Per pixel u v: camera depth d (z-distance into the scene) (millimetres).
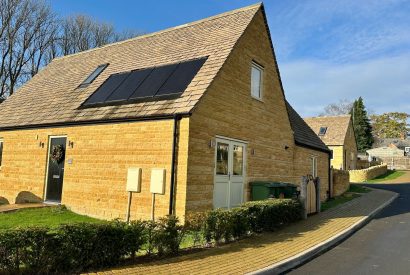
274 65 15938
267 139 15031
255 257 7547
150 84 12742
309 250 8344
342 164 43688
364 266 7555
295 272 7078
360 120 74812
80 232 6234
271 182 13766
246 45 13680
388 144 85750
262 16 14922
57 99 15547
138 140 11578
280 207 11391
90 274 6004
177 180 10562
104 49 18484
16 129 15641
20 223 10695
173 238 7516
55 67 19891
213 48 13133
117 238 6660
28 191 14664
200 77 11812
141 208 11180
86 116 13000
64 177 13391
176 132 10773
